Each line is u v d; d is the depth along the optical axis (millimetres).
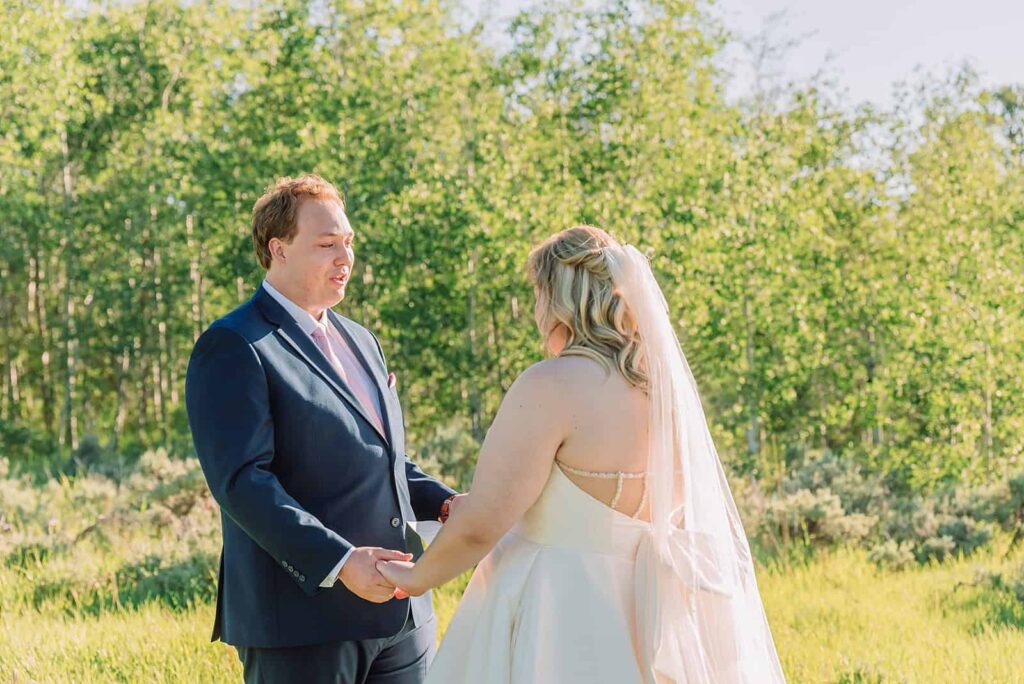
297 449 3111
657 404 2840
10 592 7102
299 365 3172
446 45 19312
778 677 3166
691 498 2893
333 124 18422
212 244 20203
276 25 20062
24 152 19672
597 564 2814
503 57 18969
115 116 22156
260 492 2934
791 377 17344
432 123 19141
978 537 9430
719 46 19016
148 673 4977
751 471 13297
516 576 2879
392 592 2928
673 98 17688
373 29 19406
